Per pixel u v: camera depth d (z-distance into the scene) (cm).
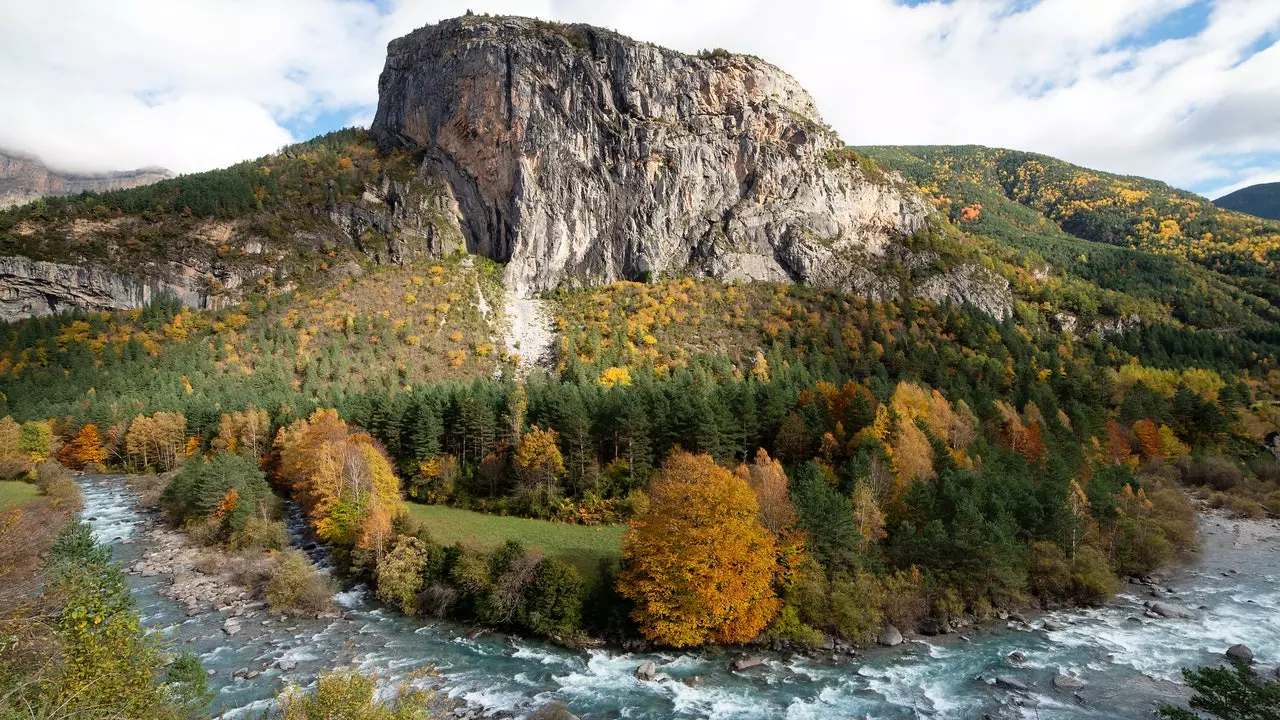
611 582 4997
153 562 6344
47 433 10606
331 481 6556
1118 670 4250
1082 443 8831
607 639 4719
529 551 5369
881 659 4472
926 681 4153
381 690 3972
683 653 4553
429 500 7794
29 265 17825
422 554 5553
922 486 5825
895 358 14325
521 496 7262
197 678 3272
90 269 18262
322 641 4725
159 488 8919
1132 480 7569
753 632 4588
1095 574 5481
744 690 4056
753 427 7625
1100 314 19750
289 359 14750
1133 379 13588
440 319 17488
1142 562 6106
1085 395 11894
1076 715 3722
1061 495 5909
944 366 13538
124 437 10744
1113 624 5031
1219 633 4809
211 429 10225
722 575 4575
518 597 4938
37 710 1812
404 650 4588
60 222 19512
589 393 9538
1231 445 10631
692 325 17538
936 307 18450
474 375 15462
